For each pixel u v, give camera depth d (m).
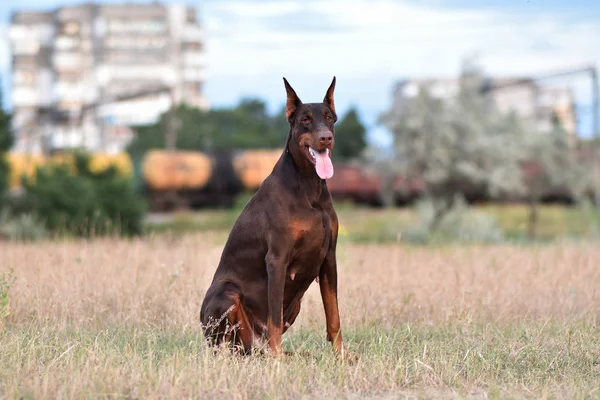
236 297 7.27
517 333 8.47
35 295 9.43
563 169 36.12
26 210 28.77
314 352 7.61
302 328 9.17
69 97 130.75
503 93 93.06
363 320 9.17
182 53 136.25
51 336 7.98
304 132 6.97
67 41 131.38
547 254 14.57
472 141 31.78
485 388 6.40
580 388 6.19
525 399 5.98
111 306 9.66
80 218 27.50
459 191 32.41
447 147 31.92
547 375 6.75
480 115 33.25
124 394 5.93
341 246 15.13
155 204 48.50
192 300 9.54
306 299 10.01
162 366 6.58
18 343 7.11
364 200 49.03
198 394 5.94
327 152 6.95
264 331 7.43
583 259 13.18
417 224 30.92
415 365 6.69
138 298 9.61
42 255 12.69
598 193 38.81
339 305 9.73
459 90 33.91
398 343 8.05
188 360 6.78
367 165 35.44
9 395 5.73
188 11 136.62
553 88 96.81
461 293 9.93
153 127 86.31
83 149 32.28
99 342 7.70
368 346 8.04
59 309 9.20
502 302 9.81
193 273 10.79
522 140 34.22
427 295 10.16
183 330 8.51
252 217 7.26
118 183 29.66
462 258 13.75
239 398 5.84
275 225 7.00
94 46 132.25
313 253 7.09
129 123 124.81
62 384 6.09
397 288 10.64
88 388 5.93
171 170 48.50
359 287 10.16
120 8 132.88
